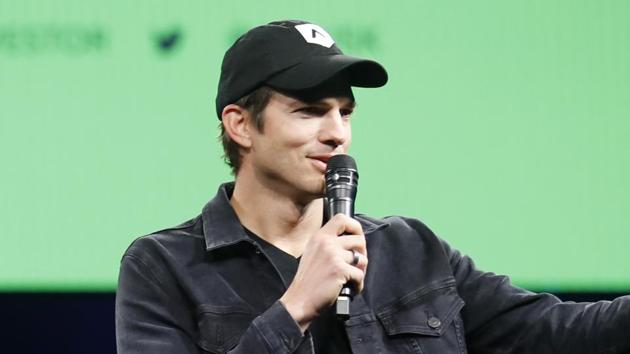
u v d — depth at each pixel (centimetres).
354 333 605
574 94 973
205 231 624
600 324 602
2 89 953
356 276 562
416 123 960
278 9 960
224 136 643
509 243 960
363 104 958
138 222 948
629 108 975
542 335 625
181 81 955
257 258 616
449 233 958
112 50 958
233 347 593
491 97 969
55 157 951
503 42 973
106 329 970
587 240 964
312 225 629
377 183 954
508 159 966
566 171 969
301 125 600
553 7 977
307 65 600
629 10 977
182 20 959
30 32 959
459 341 623
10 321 961
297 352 573
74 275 948
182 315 605
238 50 625
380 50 964
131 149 952
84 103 954
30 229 948
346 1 964
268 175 616
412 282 631
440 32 969
